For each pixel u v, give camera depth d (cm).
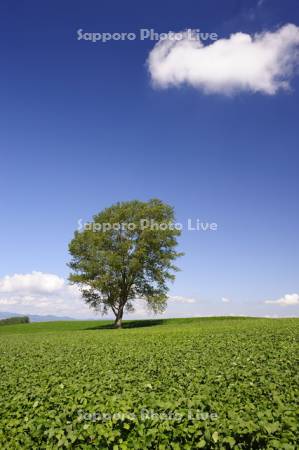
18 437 1147
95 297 6719
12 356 2973
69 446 1076
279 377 1566
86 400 1342
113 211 6938
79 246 6744
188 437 1034
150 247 6675
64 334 5391
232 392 1366
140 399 1318
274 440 935
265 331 3459
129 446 1040
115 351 2888
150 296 6631
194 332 4003
